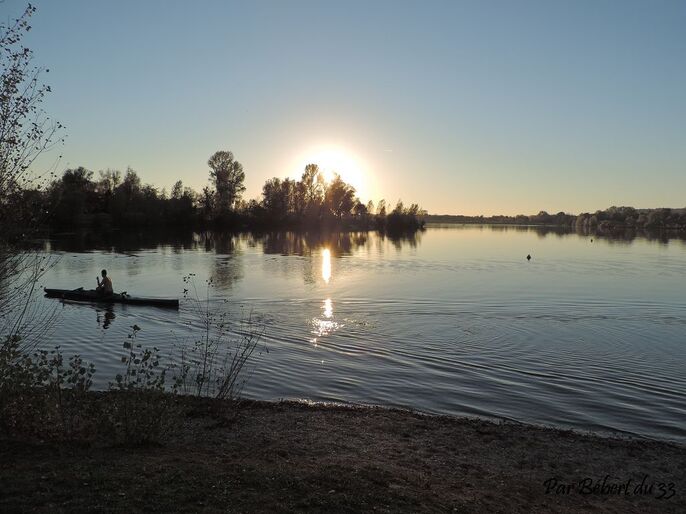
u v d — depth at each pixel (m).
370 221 150.25
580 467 10.58
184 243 79.50
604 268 52.06
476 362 18.52
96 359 17.70
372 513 6.96
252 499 6.90
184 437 10.38
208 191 111.06
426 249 78.75
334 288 35.81
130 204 103.69
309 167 132.38
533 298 32.59
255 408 13.09
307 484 7.71
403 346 20.56
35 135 10.48
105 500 6.41
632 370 17.75
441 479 9.33
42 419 8.84
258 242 85.56
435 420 12.95
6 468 7.21
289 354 19.02
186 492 6.88
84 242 75.88
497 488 9.23
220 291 34.06
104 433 9.09
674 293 34.97
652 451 11.47
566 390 15.66
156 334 21.67
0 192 10.20
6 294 11.19
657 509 9.04
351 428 12.06
